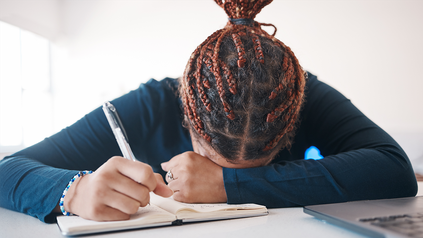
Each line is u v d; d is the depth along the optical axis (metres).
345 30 3.13
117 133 0.69
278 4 3.34
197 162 0.67
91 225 0.44
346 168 0.68
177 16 3.96
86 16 4.22
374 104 3.05
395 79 2.98
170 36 4.00
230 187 0.63
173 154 0.95
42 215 0.53
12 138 3.65
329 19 3.19
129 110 0.92
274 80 0.58
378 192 0.67
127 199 0.48
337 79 3.18
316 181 0.65
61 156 0.79
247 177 0.64
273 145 0.63
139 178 0.49
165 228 0.48
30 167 0.64
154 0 4.03
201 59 0.60
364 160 0.71
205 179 0.65
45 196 0.54
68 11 4.25
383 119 3.02
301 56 3.30
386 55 3.00
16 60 3.72
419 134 2.81
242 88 0.56
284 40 3.35
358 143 0.82
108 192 0.48
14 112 3.68
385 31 3.00
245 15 0.72
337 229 0.47
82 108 4.22
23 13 3.67
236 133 0.58
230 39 0.62
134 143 0.92
